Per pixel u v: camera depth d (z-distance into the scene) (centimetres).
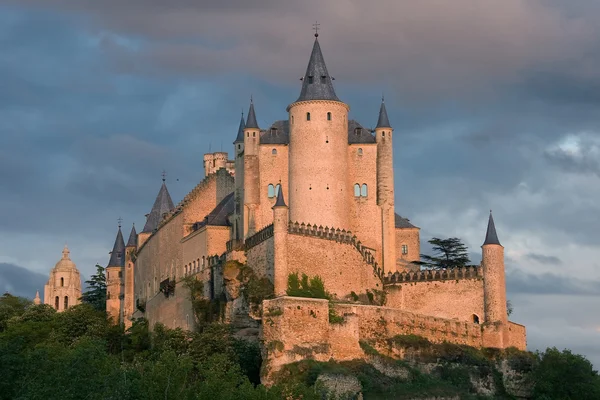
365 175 16738
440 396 14425
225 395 12131
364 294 15888
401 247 17675
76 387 11638
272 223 15512
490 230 16062
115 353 17700
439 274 16138
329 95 16438
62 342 17550
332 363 14212
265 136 16812
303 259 15225
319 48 16825
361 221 16625
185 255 17762
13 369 12156
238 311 15350
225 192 18225
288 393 12656
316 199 16100
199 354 14662
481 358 15525
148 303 19550
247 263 15725
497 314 15788
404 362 14850
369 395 13988
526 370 15662
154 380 12512
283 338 14000
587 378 15438
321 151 16225
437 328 15525
